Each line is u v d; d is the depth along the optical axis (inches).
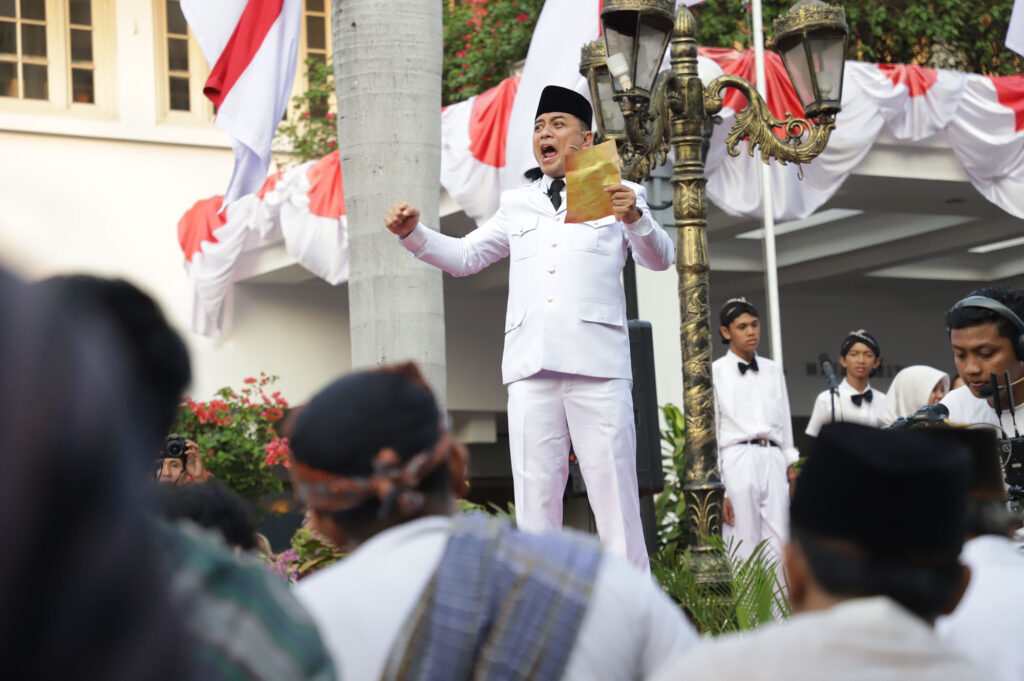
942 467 65.2
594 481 193.5
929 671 59.1
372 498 76.9
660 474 262.2
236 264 588.4
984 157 487.8
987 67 585.6
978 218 593.9
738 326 330.0
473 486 706.2
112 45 611.2
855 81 468.8
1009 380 156.3
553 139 198.7
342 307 628.4
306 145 605.0
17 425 28.3
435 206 231.3
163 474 202.8
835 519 65.7
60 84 603.2
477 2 578.9
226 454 482.3
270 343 606.9
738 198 467.8
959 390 166.2
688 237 242.1
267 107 255.8
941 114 476.1
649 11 225.5
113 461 29.7
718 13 531.8
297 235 515.5
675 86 240.2
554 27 336.5
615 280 197.6
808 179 471.8
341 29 231.8
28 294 28.9
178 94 618.8
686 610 214.8
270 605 54.6
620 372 194.2
